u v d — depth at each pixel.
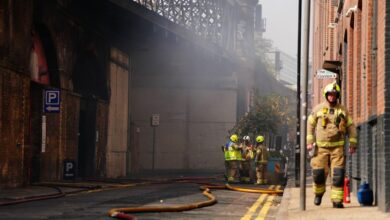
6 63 20.39
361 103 16.55
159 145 42.72
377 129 13.00
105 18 29.66
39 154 23.89
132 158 37.59
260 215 13.50
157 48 38.09
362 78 16.34
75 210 13.78
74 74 28.17
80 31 27.81
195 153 42.75
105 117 31.80
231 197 18.70
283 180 28.88
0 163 20.17
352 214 11.82
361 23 17.56
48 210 13.78
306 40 13.46
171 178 30.58
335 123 13.31
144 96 42.81
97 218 12.16
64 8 25.45
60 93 24.69
